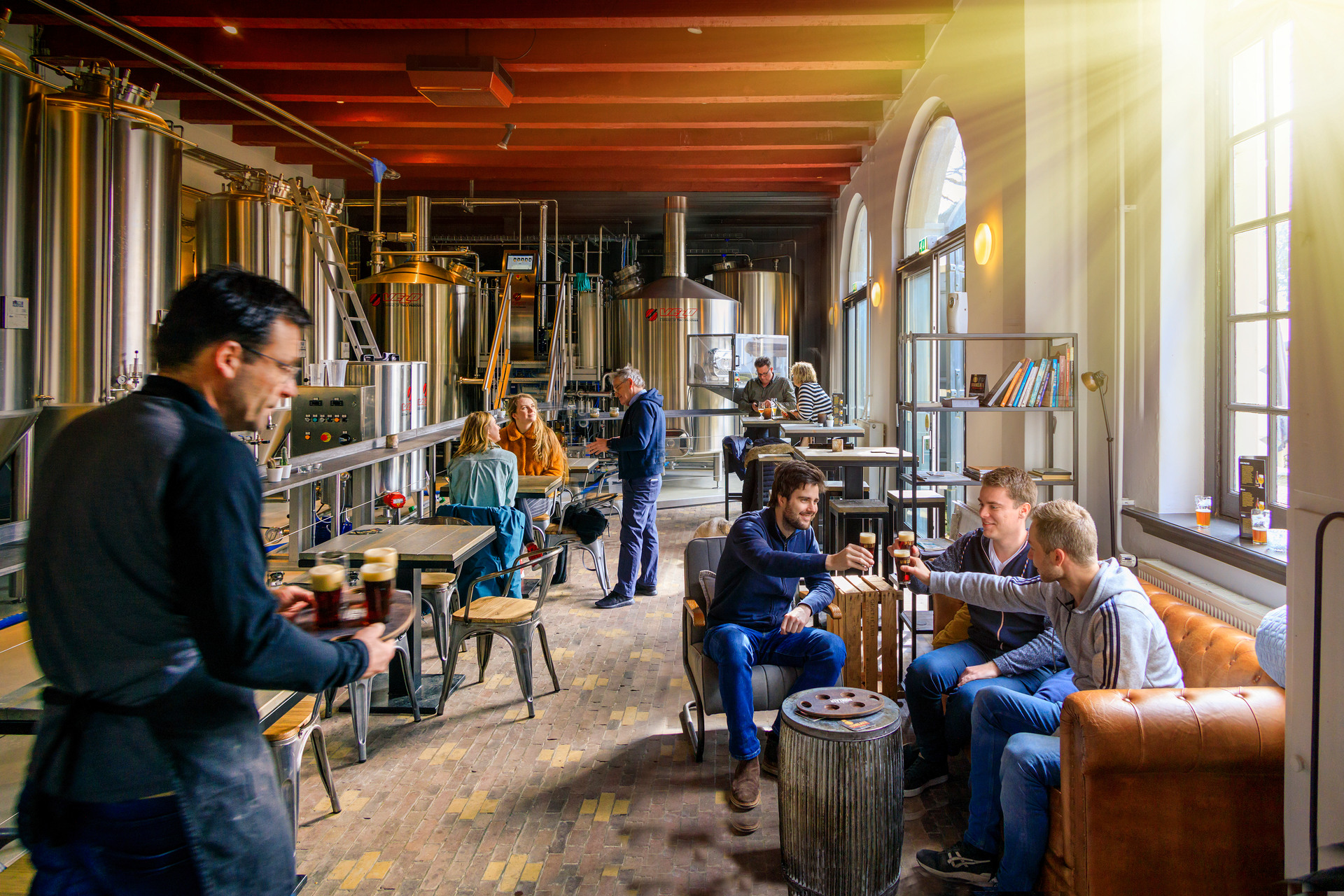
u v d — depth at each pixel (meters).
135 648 1.13
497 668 4.09
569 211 10.80
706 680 2.99
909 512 6.93
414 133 7.93
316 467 4.02
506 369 8.67
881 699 2.36
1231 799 1.96
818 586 3.05
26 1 5.03
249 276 1.29
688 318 10.56
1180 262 3.55
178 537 1.14
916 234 7.28
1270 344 3.19
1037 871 2.18
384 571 1.77
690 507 9.02
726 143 7.86
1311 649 1.71
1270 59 3.19
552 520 5.71
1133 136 3.73
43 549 1.14
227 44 5.73
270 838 1.28
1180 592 3.21
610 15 4.95
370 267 11.27
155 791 1.15
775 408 7.95
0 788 1.63
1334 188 1.63
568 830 2.62
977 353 4.92
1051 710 2.32
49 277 4.59
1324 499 1.67
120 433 1.14
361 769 3.04
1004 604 2.67
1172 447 3.58
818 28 5.64
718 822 2.67
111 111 4.62
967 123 5.09
